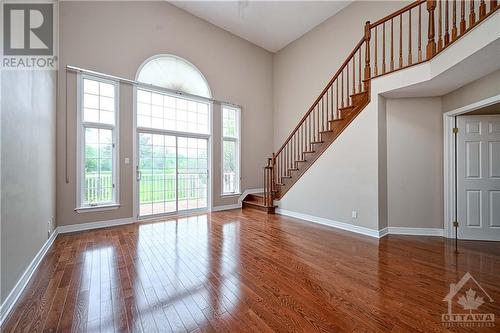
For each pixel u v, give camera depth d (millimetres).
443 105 3635
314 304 1837
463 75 2873
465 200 3545
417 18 4141
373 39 4762
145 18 4695
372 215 3664
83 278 2264
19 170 2066
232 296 1953
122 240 3438
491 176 3473
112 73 4281
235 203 6230
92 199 4113
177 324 1606
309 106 6129
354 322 1616
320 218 4480
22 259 2100
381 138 3688
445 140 3605
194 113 5559
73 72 3895
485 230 3477
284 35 6312
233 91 6223
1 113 1721
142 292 2018
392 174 3846
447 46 2650
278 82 7047
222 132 6004
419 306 1804
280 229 4066
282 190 5383
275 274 2357
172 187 5184
